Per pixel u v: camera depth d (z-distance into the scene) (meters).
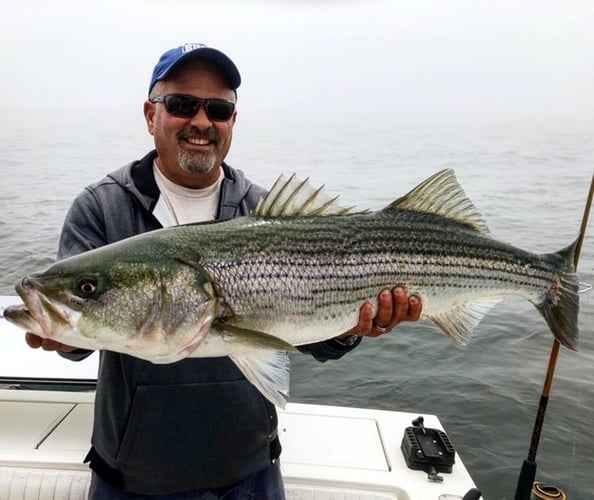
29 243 3.26
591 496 1.53
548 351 2.34
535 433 1.09
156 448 0.85
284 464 1.07
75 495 0.99
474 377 2.12
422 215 0.96
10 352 1.33
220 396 0.86
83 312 0.74
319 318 0.87
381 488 1.02
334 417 1.26
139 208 0.92
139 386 0.84
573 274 1.08
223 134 0.93
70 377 1.23
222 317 0.80
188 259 0.78
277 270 0.83
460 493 1.00
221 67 0.91
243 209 0.97
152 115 0.99
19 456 1.03
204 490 0.88
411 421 1.25
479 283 0.99
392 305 0.92
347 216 0.90
